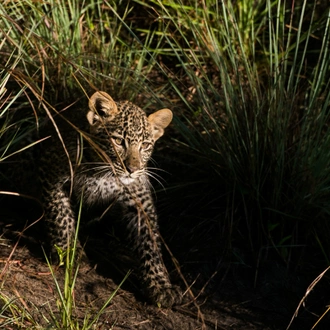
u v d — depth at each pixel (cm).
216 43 1188
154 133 1004
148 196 980
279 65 1146
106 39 1323
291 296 984
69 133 980
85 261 983
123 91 1204
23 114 1127
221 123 1114
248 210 1073
